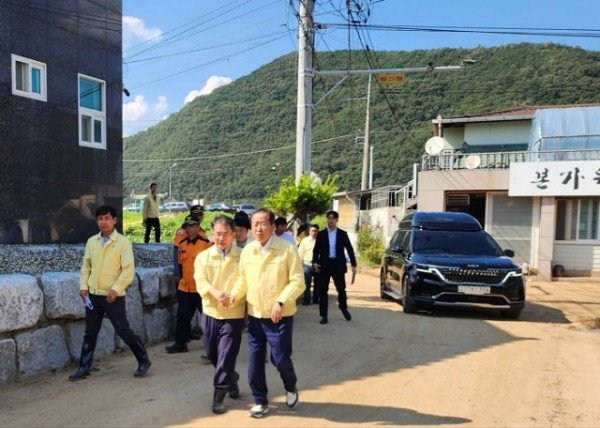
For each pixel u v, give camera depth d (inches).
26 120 329.7
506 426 168.1
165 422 165.5
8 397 187.3
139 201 2770.7
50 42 347.3
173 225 1153.4
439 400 192.1
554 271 681.6
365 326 335.9
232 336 175.0
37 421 165.3
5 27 315.9
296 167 528.4
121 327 210.2
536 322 369.7
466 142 895.1
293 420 168.6
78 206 369.1
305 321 352.2
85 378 211.9
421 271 379.2
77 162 368.5
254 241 173.5
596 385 213.9
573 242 682.2
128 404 181.6
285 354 170.1
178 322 260.7
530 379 221.1
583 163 647.1
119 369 226.7
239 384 207.2
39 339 214.7
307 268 433.4
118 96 407.8
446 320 364.5
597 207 676.1
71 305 228.5
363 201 1398.9
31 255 279.1
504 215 705.6
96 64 386.0
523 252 697.6
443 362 246.8
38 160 337.7
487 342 293.9
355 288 589.3
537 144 733.3
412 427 165.2
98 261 208.7
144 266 331.9
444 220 444.8
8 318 199.8
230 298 171.6
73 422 164.9
